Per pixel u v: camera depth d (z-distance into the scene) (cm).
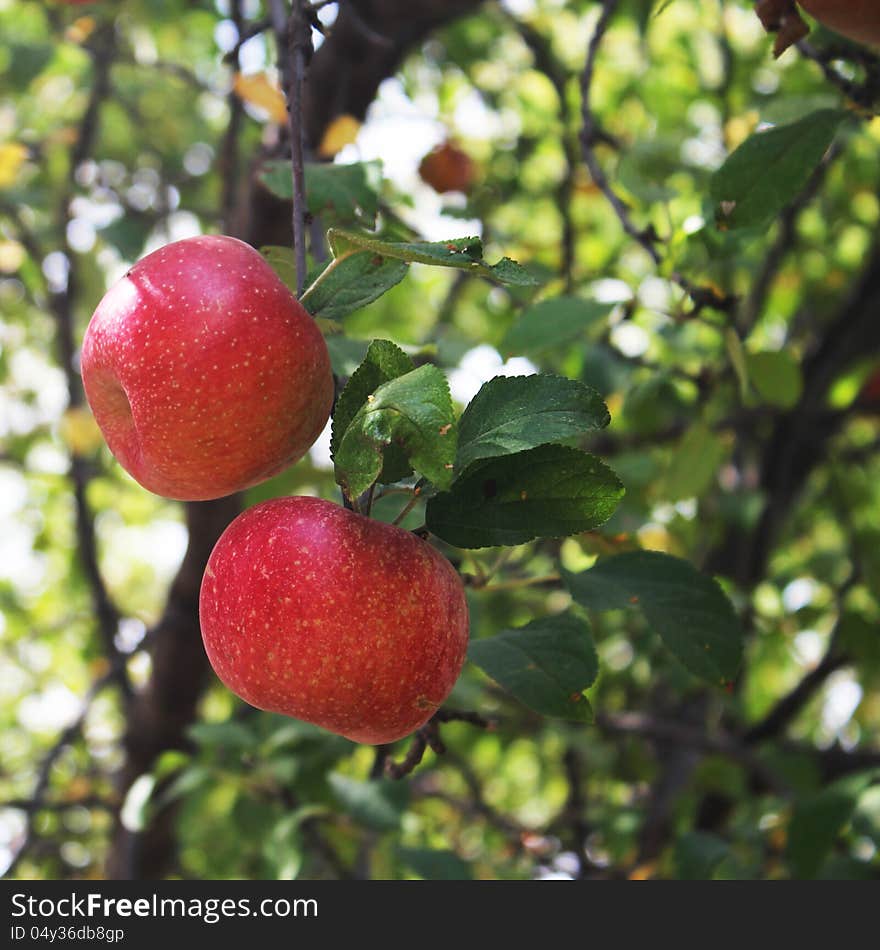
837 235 425
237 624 126
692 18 447
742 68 413
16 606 565
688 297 227
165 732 362
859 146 365
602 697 411
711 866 261
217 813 374
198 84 411
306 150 230
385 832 278
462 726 413
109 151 507
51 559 570
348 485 115
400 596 124
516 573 261
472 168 356
